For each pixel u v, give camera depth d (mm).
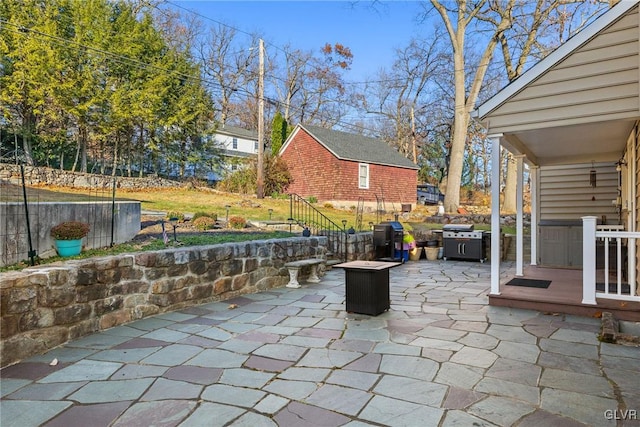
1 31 12734
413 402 2471
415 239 10883
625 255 7277
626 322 4273
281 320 4406
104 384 2762
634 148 5059
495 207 5098
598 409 2359
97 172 17078
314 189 19078
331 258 9000
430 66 25188
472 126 26781
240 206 13266
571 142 6074
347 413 2346
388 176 20422
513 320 4348
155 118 16328
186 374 2930
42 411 2389
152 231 7910
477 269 8547
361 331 3967
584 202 8570
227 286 5586
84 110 14242
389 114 30750
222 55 29047
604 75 4406
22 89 13266
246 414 2342
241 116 31766
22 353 3221
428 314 4645
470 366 3039
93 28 14305
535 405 2420
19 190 7809
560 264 7816
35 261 4586
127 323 4270
